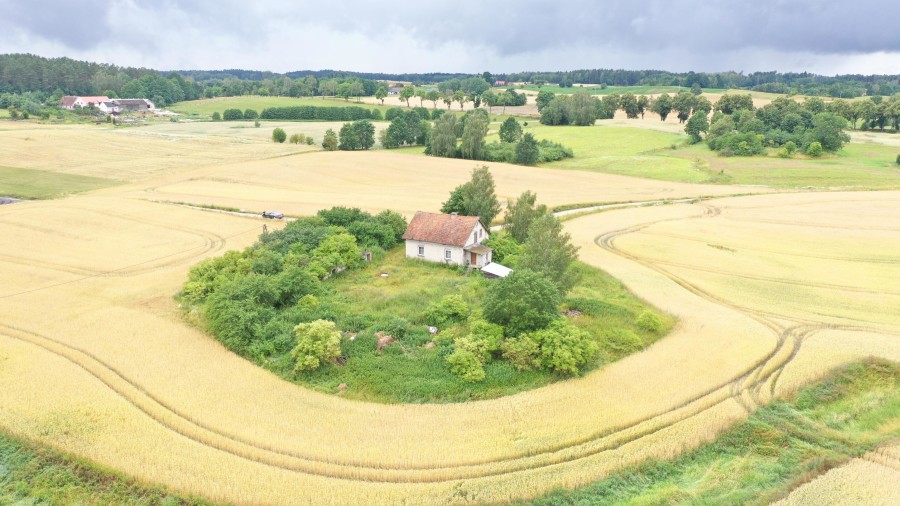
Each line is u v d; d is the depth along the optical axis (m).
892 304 52.41
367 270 60.31
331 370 37.50
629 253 69.94
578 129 199.50
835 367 38.22
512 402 34.09
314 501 25.94
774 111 178.88
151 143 159.62
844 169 128.38
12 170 116.06
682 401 34.38
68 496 26.16
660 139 179.00
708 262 66.31
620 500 26.22
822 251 70.69
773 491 26.72
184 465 28.22
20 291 52.50
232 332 41.00
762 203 99.75
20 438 29.94
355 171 127.50
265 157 143.25
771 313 50.19
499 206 75.50
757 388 36.00
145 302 50.00
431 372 37.12
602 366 38.88
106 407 33.06
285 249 59.47
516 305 39.81
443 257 62.00
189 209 88.31
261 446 29.89
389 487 26.89
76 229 74.62
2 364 37.88
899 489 26.77
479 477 27.67
